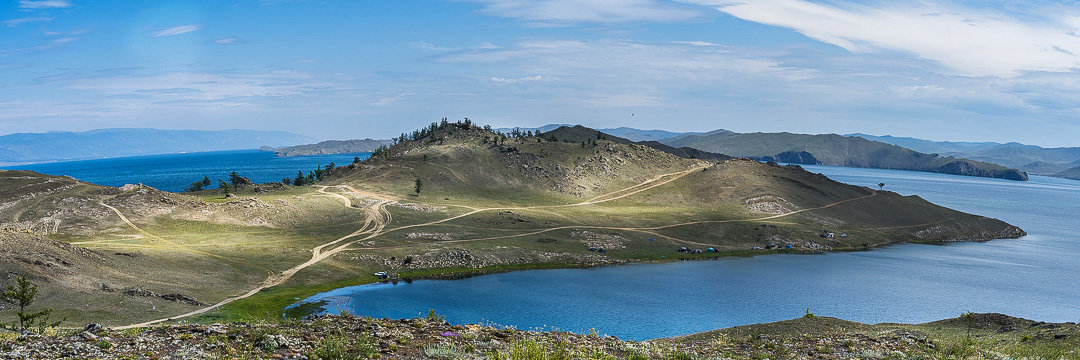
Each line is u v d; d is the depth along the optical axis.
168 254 126.25
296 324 25.45
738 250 193.75
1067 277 164.38
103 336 20.70
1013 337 40.34
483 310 108.31
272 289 114.50
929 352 30.25
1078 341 35.78
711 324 103.31
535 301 116.69
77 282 91.31
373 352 19.77
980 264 182.88
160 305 90.50
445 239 174.50
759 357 27.34
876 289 140.00
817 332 45.22
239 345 20.23
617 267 158.38
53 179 190.38
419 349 20.89
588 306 114.06
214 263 125.69
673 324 102.50
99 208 167.38
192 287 106.56
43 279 87.44
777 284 141.88
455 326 26.39
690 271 156.00
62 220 157.25
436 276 137.88
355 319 26.44
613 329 97.81
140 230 156.62
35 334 21.09
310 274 127.06
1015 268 177.50
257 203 193.88
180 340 20.66
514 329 27.69
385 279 131.88
